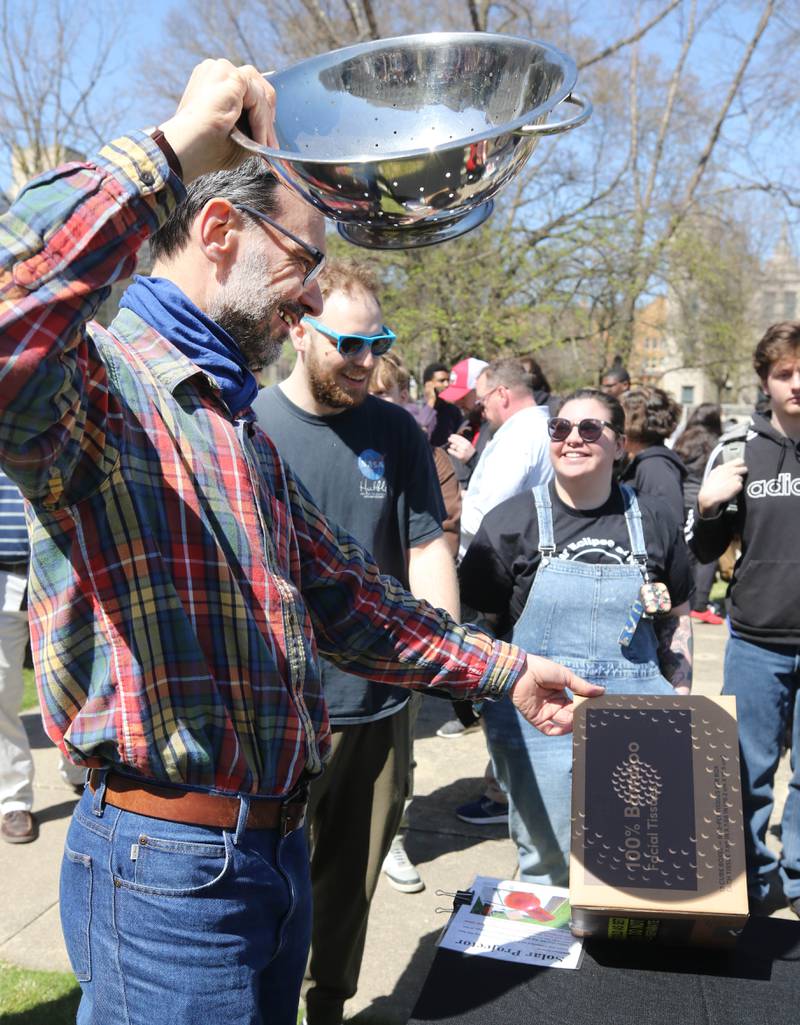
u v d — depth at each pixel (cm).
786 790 401
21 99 1325
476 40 116
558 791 238
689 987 152
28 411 100
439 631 164
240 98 109
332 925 233
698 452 766
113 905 126
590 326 1477
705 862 158
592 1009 146
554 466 249
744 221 1772
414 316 1291
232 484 131
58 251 99
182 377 128
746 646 291
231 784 127
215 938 127
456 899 180
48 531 120
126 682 121
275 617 132
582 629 240
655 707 171
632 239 1423
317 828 236
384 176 106
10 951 287
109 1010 129
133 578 121
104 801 129
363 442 239
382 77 119
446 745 457
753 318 2317
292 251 134
